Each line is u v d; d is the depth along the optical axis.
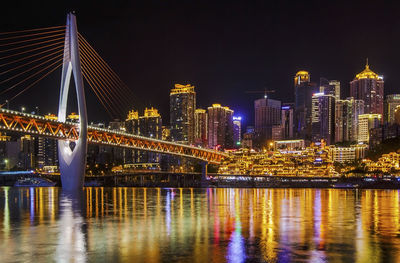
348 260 36.25
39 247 41.31
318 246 41.78
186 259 36.53
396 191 198.50
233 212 75.38
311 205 93.56
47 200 110.31
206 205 93.25
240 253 38.69
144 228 53.91
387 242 43.94
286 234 48.94
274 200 114.19
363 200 114.75
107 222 60.12
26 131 150.50
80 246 41.78
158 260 36.19
